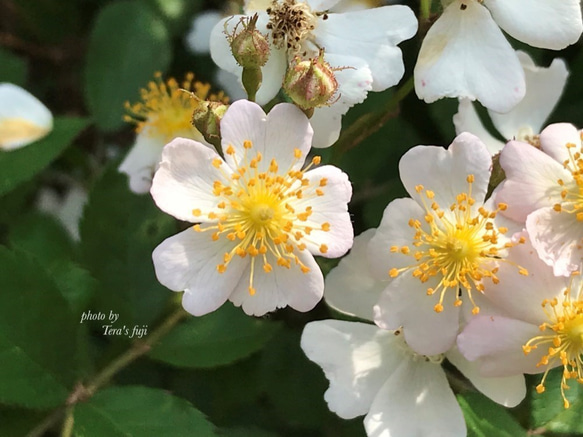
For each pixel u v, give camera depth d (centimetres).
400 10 13
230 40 13
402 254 12
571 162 13
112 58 17
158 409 13
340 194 12
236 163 12
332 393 13
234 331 14
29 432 13
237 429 14
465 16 13
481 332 12
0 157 14
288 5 13
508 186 12
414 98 16
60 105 19
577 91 17
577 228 12
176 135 15
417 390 13
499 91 13
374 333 13
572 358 12
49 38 19
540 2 13
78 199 18
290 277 12
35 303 13
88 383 13
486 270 12
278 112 12
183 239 12
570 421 13
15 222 15
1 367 13
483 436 13
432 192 12
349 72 13
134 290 14
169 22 17
